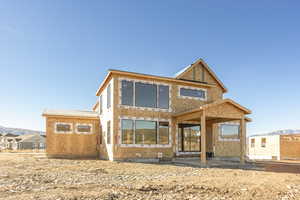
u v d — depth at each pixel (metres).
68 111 24.47
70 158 20.33
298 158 25.20
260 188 7.58
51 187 7.59
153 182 8.45
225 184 8.18
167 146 18.95
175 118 19.58
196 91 21.11
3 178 9.31
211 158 20.67
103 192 6.68
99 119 22.88
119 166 13.90
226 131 21.81
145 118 18.42
